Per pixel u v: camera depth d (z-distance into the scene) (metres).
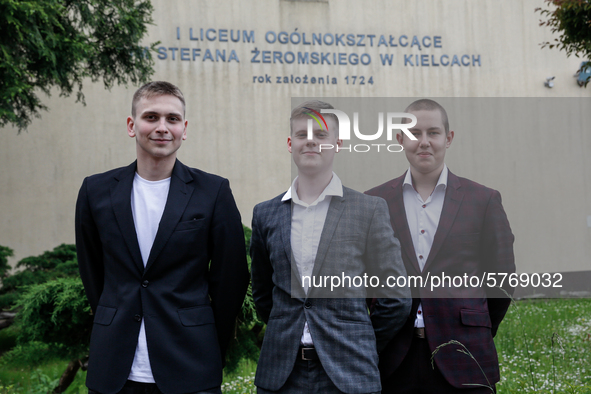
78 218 2.47
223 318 2.50
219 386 2.37
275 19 10.55
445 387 2.30
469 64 11.27
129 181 2.46
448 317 2.32
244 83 10.38
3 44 5.67
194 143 10.18
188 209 2.40
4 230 9.18
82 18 6.77
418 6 11.16
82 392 4.18
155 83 2.42
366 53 10.88
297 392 2.18
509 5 11.49
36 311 3.70
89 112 9.67
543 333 5.38
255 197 10.32
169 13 10.13
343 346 2.16
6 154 9.29
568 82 11.56
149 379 2.25
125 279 2.34
